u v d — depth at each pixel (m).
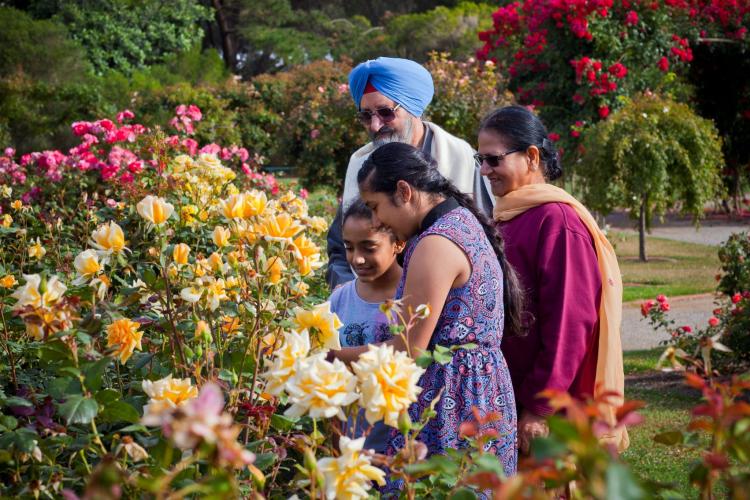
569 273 2.43
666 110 10.53
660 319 6.41
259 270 1.97
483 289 2.10
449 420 2.07
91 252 1.94
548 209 2.52
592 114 11.29
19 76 18.88
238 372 2.07
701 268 11.27
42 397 2.03
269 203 2.95
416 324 2.04
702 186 10.84
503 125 2.63
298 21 33.38
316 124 10.66
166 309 2.11
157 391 1.65
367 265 2.56
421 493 1.67
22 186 5.96
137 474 1.52
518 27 12.45
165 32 27.89
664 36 11.45
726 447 1.15
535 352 2.49
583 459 0.91
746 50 12.82
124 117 6.31
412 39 29.41
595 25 10.92
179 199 3.74
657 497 1.22
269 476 1.86
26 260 3.95
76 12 26.11
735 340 5.81
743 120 13.56
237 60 34.38
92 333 1.77
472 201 2.23
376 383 1.44
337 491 1.37
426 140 3.22
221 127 16.23
